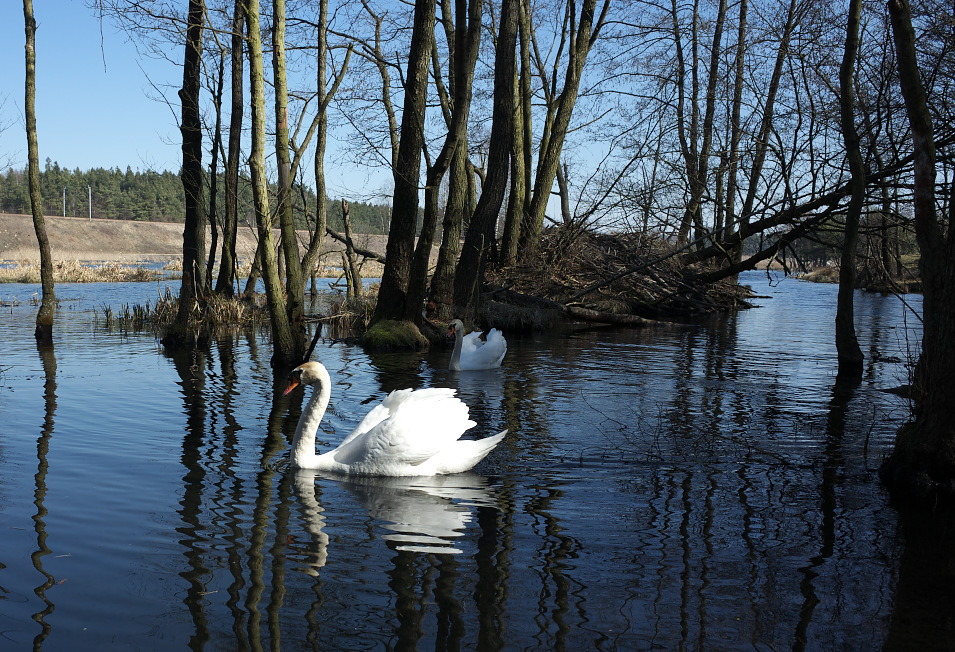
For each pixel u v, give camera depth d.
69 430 8.20
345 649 3.88
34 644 3.86
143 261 85.69
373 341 15.98
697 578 4.79
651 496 6.38
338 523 5.66
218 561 4.92
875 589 4.66
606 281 21.61
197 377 11.80
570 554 5.13
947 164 10.69
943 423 6.34
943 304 6.28
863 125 14.30
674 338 18.70
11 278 40.84
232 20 18.55
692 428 8.80
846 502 6.26
